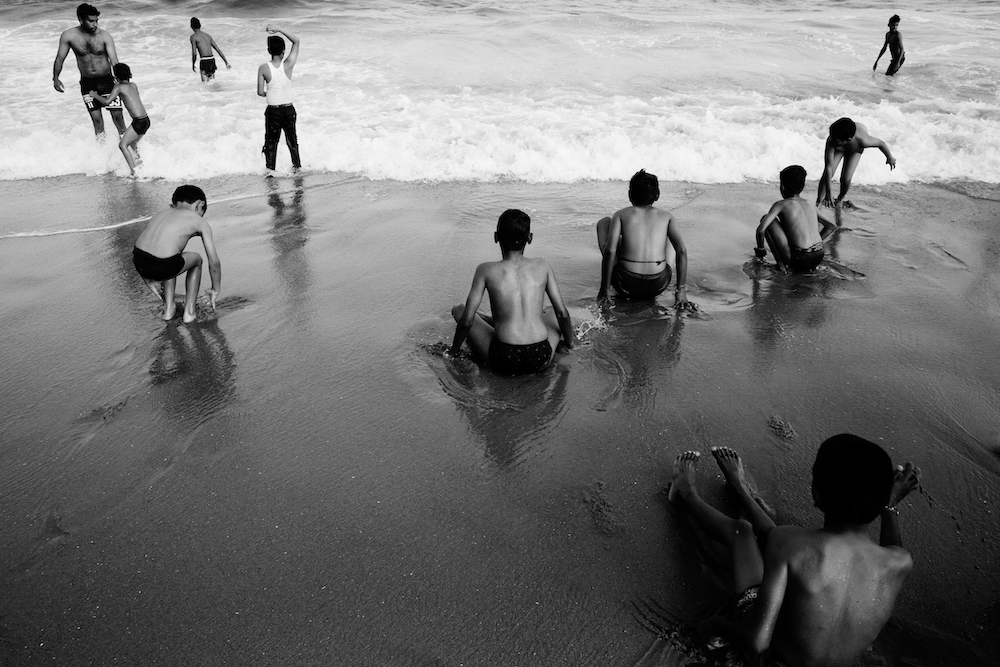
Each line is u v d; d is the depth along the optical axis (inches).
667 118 403.5
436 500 140.9
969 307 218.8
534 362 180.1
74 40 360.8
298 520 135.7
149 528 133.9
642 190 216.2
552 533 132.3
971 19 711.7
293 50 339.6
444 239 271.7
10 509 138.5
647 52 564.7
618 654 108.7
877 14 748.0
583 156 353.1
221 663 107.8
